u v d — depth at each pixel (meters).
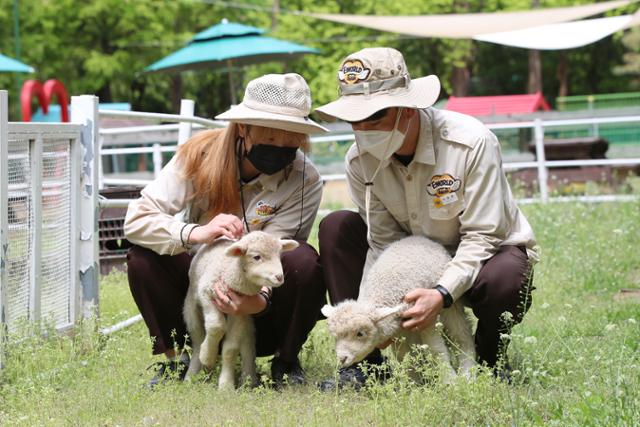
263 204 5.38
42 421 4.53
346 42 31.50
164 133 22.50
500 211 5.05
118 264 9.75
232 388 5.11
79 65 32.91
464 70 35.44
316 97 31.08
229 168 5.29
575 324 6.32
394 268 4.92
